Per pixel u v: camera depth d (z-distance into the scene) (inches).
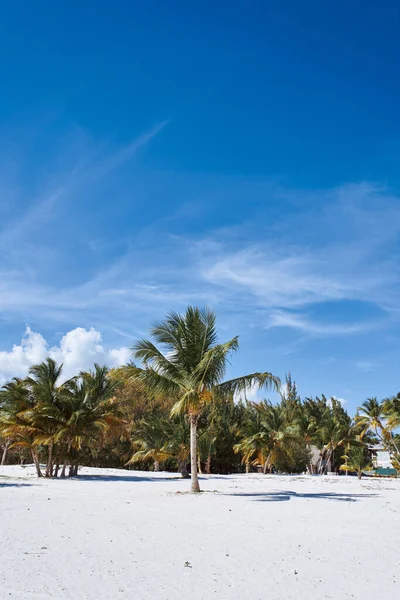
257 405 2277.3
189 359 912.9
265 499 826.2
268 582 302.4
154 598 262.2
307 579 311.0
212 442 1968.5
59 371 1391.5
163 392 928.3
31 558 343.9
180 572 319.9
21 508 620.7
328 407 2770.7
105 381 1446.9
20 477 1316.4
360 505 762.2
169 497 821.2
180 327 920.9
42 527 480.7
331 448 2431.1
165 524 524.4
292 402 2770.7
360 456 1739.7
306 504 762.8
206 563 347.6
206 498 814.5
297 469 2400.3
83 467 1945.1
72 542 409.1
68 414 1386.6
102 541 418.3
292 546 418.3
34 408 1317.7
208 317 941.8
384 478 1861.5
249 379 903.7
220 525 527.8
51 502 700.7
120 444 2140.7
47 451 1455.5
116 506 673.6
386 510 698.2
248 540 442.3
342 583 303.0
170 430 1667.1
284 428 2181.3
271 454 2092.8
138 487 1037.2
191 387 898.1
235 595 273.0
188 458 1635.1
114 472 1715.1
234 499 812.0
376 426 2386.8
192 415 922.7
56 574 303.6
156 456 1647.4
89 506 665.6
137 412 2081.7
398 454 2234.3
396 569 340.8
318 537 464.8
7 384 1376.7
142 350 891.4
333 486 1248.2
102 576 303.1
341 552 396.5
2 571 305.1
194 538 445.4
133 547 396.8
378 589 290.8
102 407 1427.2
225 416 2279.8
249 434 2148.1
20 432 1365.7
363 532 497.7
